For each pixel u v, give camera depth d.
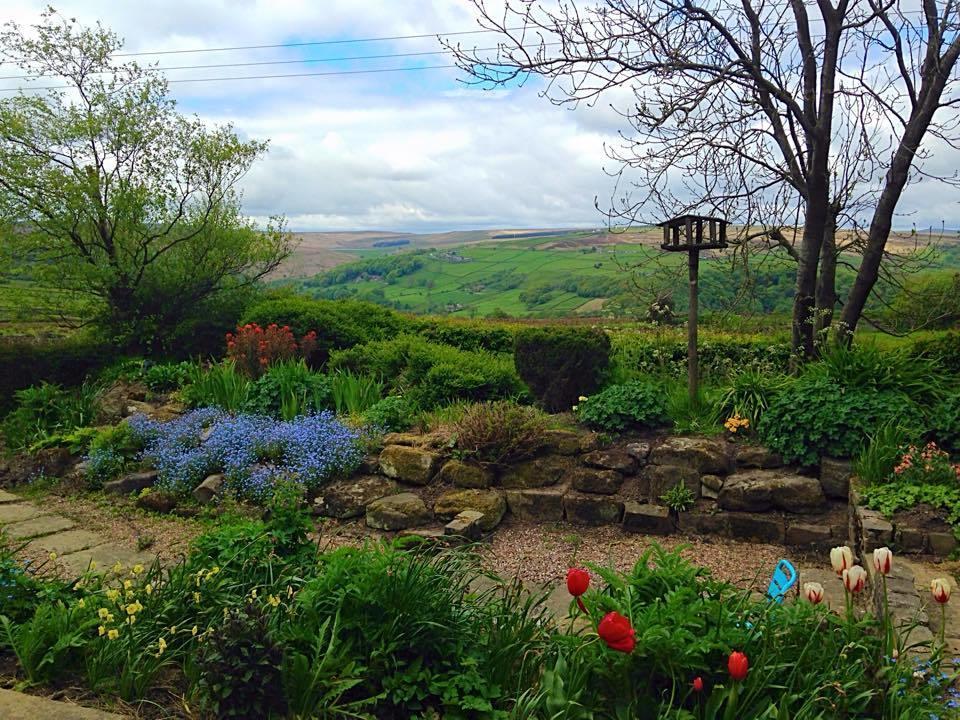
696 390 8.06
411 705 3.40
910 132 8.81
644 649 3.16
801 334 9.34
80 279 12.54
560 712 2.96
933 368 7.54
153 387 11.26
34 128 12.52
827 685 2.96
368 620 3.58
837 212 9.59
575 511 7.14
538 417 7.93
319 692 3.30
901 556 5.25
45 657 3.43
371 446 8.09
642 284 9.95
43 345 12.67
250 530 4.34
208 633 3.39
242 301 14.01
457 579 4.16
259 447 8.27
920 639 3.74
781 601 3.74
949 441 6.53
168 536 7.11
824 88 8.80
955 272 10.17
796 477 6.72
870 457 6.29
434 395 9.23
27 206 12.28
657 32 8.69
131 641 3.55
